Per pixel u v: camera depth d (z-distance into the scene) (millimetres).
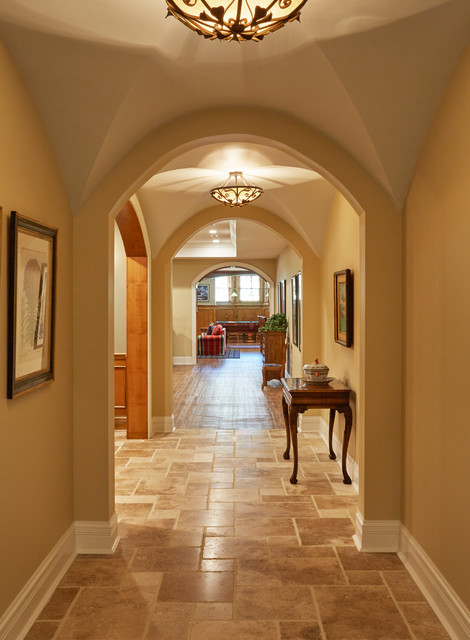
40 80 2654
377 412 3402
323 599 2816
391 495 3400
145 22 2369
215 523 3811
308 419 6496
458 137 2502
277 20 1838
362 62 2619
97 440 3369
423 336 2971
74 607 2736
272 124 3445
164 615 2662
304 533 3645
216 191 5152
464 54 2439
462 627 2402
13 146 2475
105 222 3357
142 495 4371
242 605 2756
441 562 2684
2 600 2330
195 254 12719
